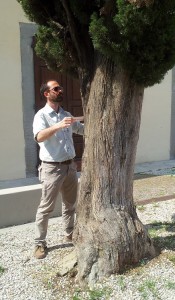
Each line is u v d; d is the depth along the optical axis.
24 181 4.89
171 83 6.29
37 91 4.98
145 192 4.52
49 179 2.66
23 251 2.86
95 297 2.16
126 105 2.27
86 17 2.20
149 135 6.18
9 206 3.40
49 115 2.65
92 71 2.34
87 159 2.40
